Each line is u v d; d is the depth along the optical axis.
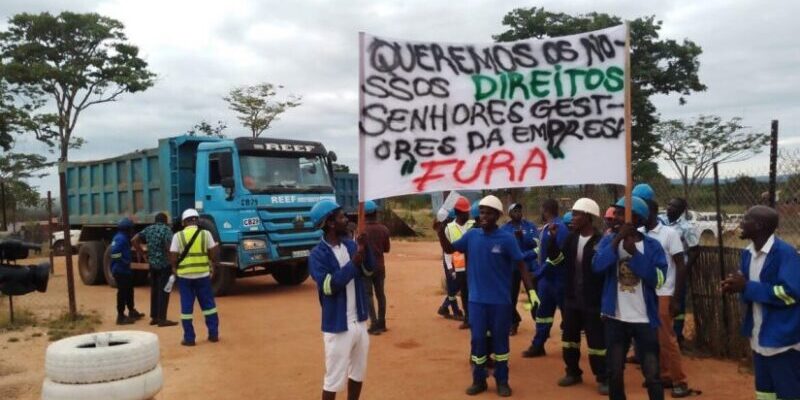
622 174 5.41
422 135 5.43
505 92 5.56
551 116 5.54
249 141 12.74
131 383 4.59
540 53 5.57
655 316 4.98
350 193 23.33
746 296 4.27
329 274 4.91
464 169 5.49
